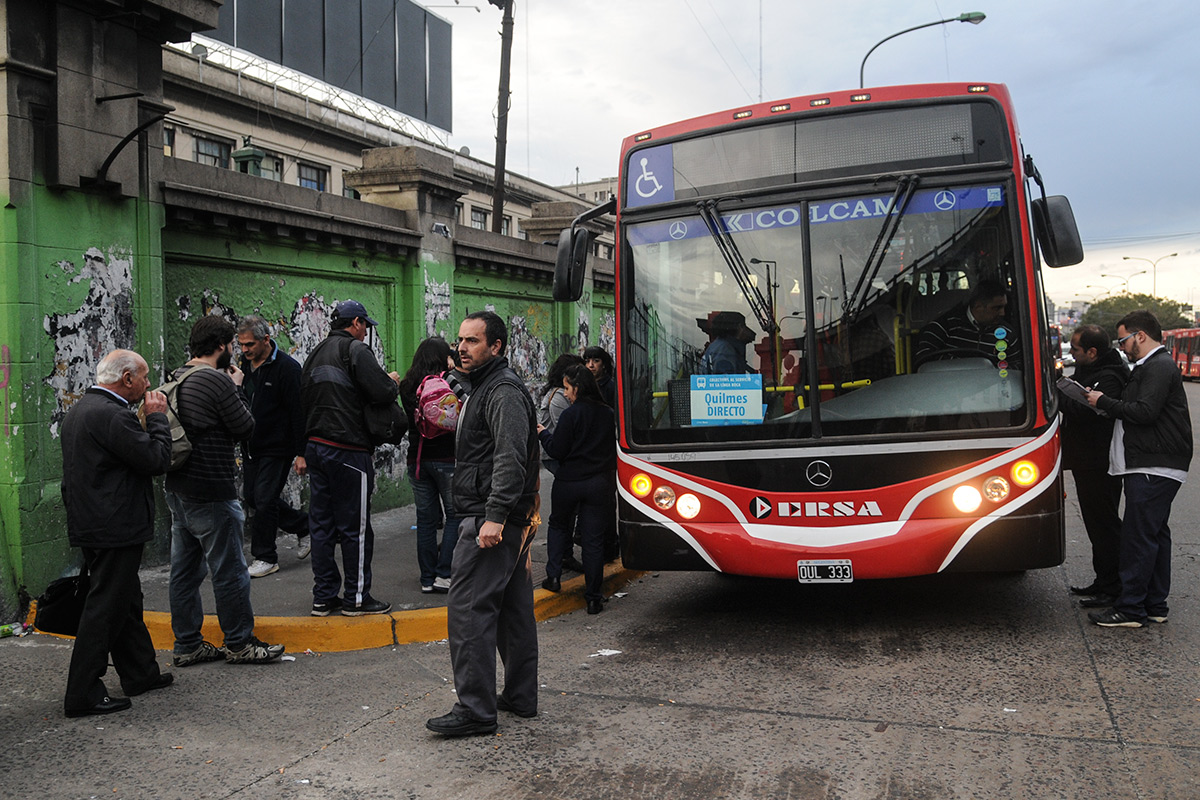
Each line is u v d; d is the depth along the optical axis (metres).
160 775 3.85
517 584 4.48
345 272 9.57
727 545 5.63
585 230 6.29
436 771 3.85
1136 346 5.66
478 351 4.33
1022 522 5.32
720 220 5.89
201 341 5.26
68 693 4.53
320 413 5.89
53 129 6.32
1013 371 5.42
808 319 5.66
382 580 7.02
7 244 6.09
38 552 6.26
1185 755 3.79
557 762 3.92
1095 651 5.25
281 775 3.84
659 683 4.98
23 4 6.15
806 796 3.53
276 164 24.27
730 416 5.76
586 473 6.54
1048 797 3.47
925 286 5.55
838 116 5.79
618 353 6.06
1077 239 5.70
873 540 5.39
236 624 5.36
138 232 7.05
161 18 7.16
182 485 5.16
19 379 6.13
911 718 4.32
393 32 22.56
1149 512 5.59
